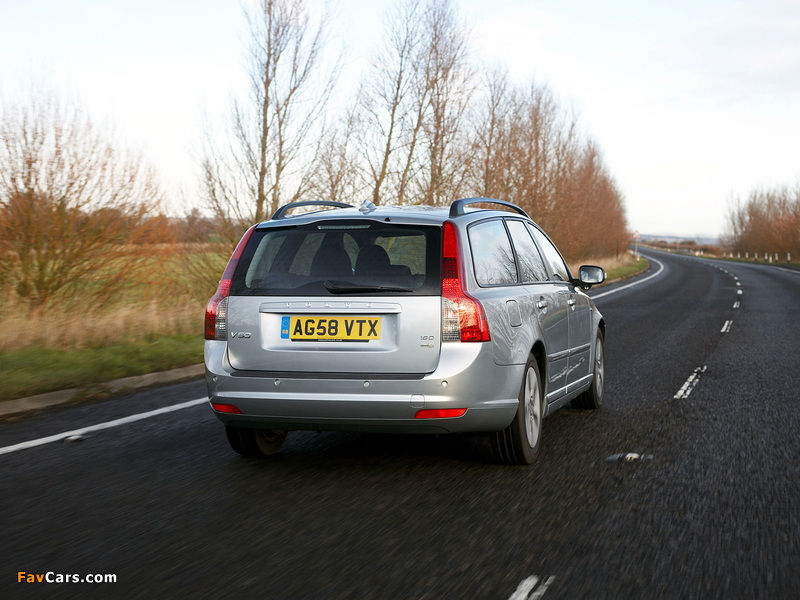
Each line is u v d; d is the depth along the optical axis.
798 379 8.88
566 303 6.11
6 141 11.30
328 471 4.96
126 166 12.27
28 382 7.79
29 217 11.44
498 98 29.23
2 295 11.59
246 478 4.79
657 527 3.86
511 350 4.78
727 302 22.47
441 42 22.14
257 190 16.56
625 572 3.27
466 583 3.14
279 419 4.64
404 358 4.48
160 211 12.80
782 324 15.85
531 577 3.21
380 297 4.54
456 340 4.47
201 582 3.16
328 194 18.00
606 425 6.42
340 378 4.50
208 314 4.90
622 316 17.98
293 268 4.77
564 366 6.01
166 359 9.70
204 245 16.25
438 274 4.55
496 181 28.50
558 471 4.96
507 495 4.42
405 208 5.16
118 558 3.44
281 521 3.95
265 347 4.68
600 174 59.50
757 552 3.51
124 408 7.12
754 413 6.91
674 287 31.17
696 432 6.14
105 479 4.76
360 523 3.92
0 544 3.63
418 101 22.22
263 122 16.61
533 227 6.41
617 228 66.56
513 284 5.25
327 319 4.61
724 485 4.64
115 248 12.35
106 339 10.67
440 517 4.01
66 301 12.16
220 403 4.75
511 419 4.79
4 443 5.75
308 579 3.19
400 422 4.49
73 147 11.72
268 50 16.45
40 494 4.44
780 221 74.62
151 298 13.12
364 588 3.09
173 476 4.83
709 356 10.97
